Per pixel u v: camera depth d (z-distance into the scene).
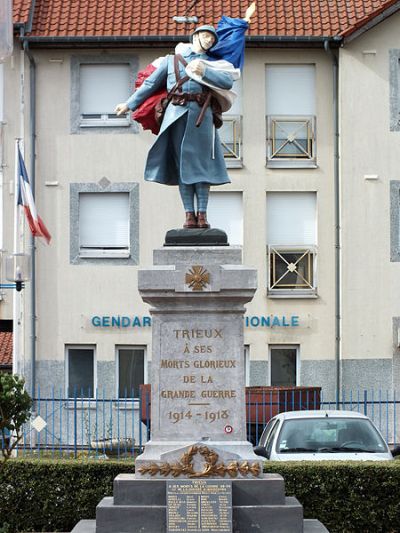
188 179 16.30
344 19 38.22
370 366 37.81
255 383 38.06
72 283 38.19
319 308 38.25
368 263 37.97
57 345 38.03
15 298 36.66
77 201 38.34
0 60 17.75
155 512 15.40
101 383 37.91
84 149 38.41
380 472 18.75
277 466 18.73
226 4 39.06
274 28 38.09
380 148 38.09
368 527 18.69
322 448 20.70
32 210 32.34
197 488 15.39
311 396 32.44
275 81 38.66
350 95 38.09
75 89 38.31
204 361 15.96
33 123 38.22
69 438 37.56
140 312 38.19
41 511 19.11
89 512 19.06
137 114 16.80
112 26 38.09
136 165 38.41
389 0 37.12
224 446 15.74
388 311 37.94
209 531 15.31
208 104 16.39
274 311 38.22
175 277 15.82
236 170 38.50
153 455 15.75
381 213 38.09
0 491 19.16
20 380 18.14
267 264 38.34
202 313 15.98
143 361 38.16
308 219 38.56
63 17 38.34
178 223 38.34
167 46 38.09
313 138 38.47
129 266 38.28
